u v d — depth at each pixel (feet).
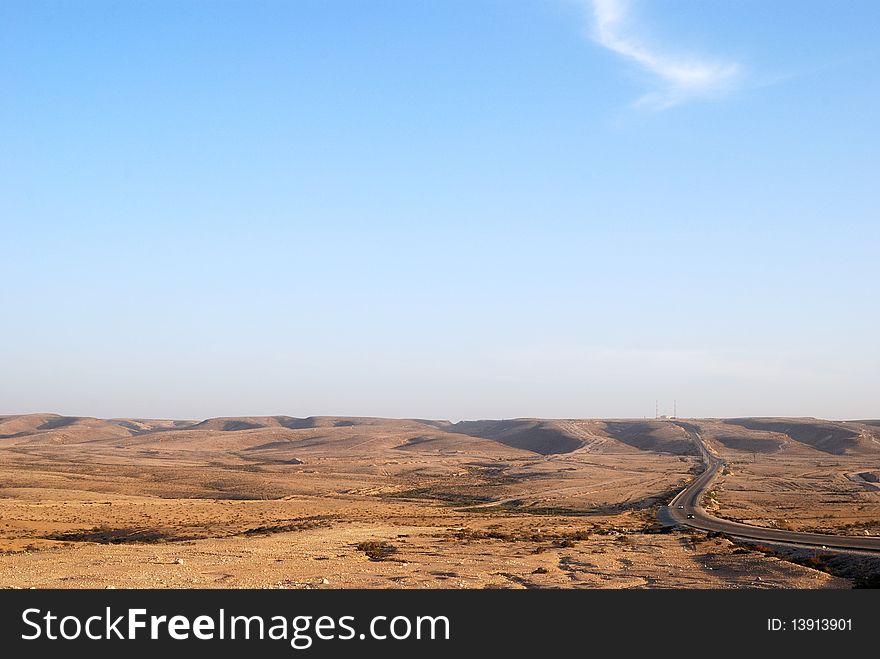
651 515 370.32
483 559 163.43
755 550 189.37
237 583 112.98
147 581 111.14
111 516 300.81
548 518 352.69
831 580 136.77
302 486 581.53
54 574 117.50
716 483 595.47
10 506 303.48
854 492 521.65
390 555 171.12
